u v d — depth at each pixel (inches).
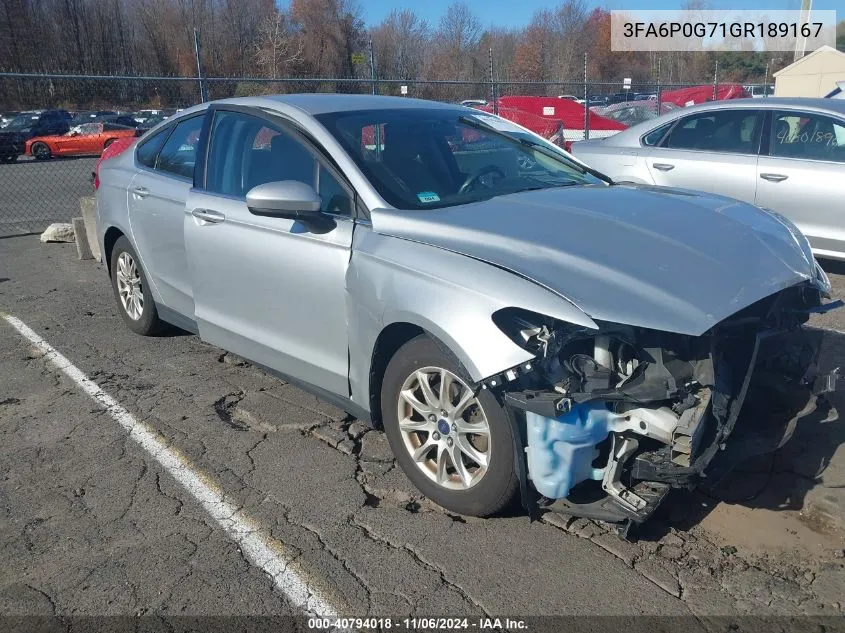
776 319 124.6
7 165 839.7
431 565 112.2
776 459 139.9
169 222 180.4
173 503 130.4
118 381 185.8
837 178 245.9
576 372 106.8
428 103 173.9
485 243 118.5
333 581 109.2
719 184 271.4
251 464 143.6
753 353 115.2
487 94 818.2
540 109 649.0
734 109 273.1
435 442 123.6
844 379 173.5
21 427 161.0
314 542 118.6
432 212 130.7
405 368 124.6
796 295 133.4
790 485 131.3
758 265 119.0
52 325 232.7
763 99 271.7
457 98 884.6
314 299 139.9
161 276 191.5
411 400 126.0
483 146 161.0
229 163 165.0
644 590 105.5
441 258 118.3
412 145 150.0
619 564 111.2
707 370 108.8
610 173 298.5
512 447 111.1
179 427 159.6
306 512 127.0
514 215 127.4
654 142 292.2
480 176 150.4
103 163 227.1
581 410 107.4
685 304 105.3
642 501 108.9
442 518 124.2
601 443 111.8
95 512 128.0
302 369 148.2
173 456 147.0
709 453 106.0
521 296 107.0
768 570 109.4
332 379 141.3
